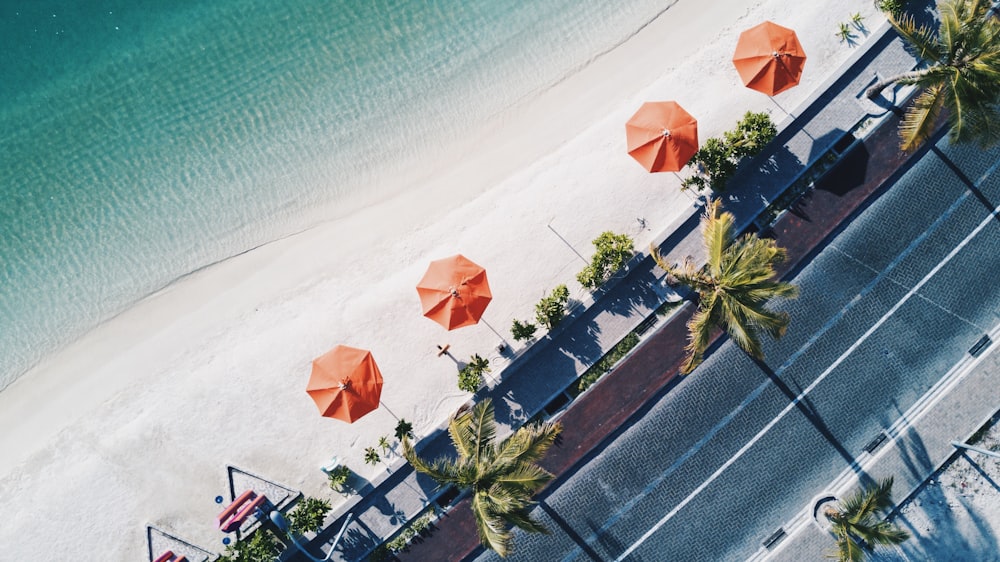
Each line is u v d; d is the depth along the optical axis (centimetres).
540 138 2352
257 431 2258
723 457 2289
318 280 2325
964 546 2270
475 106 2388
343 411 1983
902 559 2280
